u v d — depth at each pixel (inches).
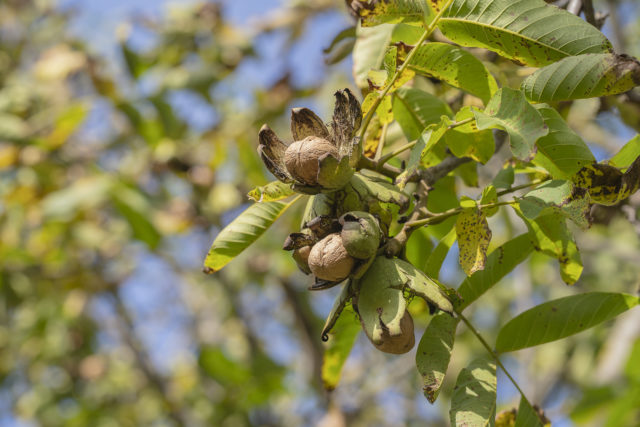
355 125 56.6
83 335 250.2
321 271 53.6
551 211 59.5
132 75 189.0
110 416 248.1
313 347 182.7
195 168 179.8
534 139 50.8
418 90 75.0
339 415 168.9
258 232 66.9
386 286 53.7
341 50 99.7
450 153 72.2
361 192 56.4
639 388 112.0
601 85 55.8
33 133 192.4
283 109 186.1
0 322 247.8
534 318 65.2
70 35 225.0
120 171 185.3
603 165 58.0
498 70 77.1
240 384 186.9
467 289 66.2
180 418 212.8
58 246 207.8
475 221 58.0
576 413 127.3
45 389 256.2
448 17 60.7
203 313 257.4
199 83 187.2
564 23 57.9
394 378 178.5
